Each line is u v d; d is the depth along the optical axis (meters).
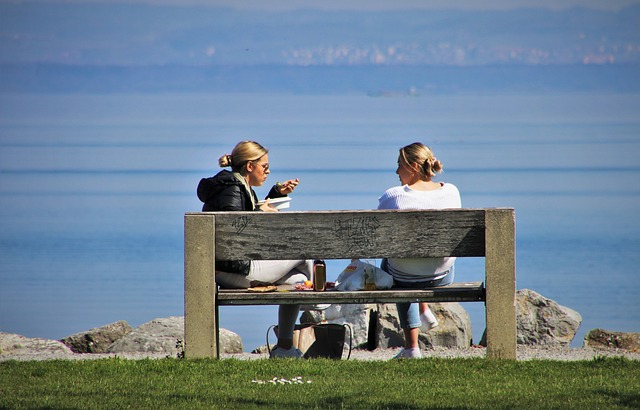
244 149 31.28
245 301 28.83
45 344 38.00
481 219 28.44
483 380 26.58
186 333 28.86
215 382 26.47
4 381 26.69
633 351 36.00
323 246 28.64
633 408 23.47
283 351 31.48
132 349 37.16
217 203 30.23
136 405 23.92
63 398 24.59
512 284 28.33
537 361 28.94
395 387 25.88
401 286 30.12
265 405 23.98
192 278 28.62
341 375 27.47
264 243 28.69
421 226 28.55
